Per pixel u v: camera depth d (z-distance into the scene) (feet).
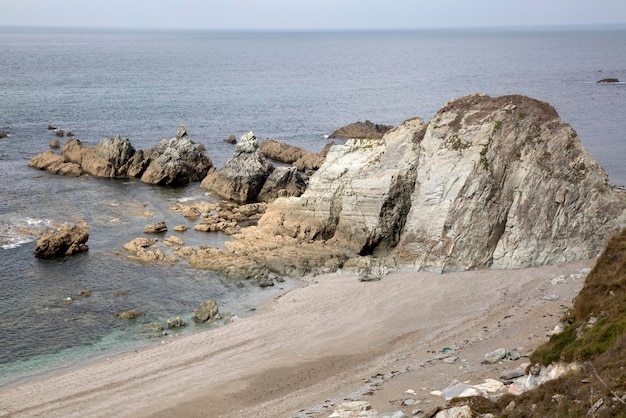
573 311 115.44
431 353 130.00
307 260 190.29
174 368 129.39
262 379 123.54
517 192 187.52
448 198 188.65
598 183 185.98
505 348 125.80
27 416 110.01
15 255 188.55
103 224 219.82
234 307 163.53
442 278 175.83
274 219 212.43
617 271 111.86
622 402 73.87
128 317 154.71
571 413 77.77
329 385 118.83
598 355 89.92
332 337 143.33
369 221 198.90
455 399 94.99
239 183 259.80
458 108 207.31
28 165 291.38
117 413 110.83
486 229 184.44
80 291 167.32
